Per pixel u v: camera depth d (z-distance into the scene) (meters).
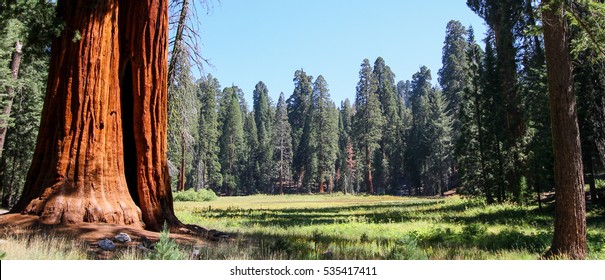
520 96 27.16
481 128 30.64
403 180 88.81
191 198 56.84
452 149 65.56
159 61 11.54
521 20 26.08
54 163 10.14
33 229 9.07
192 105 15.05
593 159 21.94
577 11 9.73
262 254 8.12
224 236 11.13
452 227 16.09
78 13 10.62
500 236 12.29
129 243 8.88
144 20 11.37
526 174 25.34
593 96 19.64
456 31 77.00
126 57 11.34
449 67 69.06
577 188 8.83
